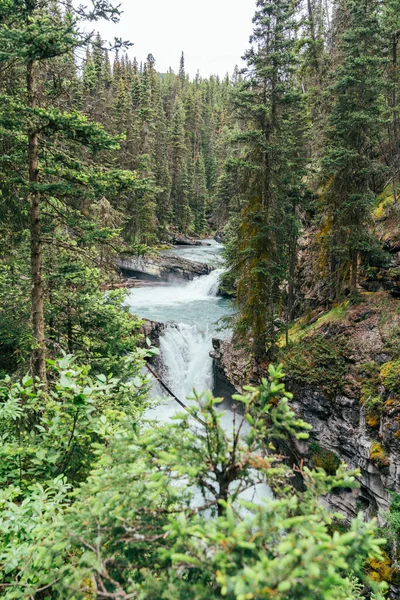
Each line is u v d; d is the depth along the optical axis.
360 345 13.24
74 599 2.21
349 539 1.79
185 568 2.29
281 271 14.84
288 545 1.69
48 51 6.06
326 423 12.82
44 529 2.61
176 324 23.50
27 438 4.76
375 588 2.01
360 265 16.19
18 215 9.12
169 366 22.05
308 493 2.47
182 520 2.08
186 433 2.74
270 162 14.51
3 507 4.04
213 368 21.55
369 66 13.53
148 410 19.41
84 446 4.75
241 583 1.63
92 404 4.84
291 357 14.41
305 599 1.69
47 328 10.80
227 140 15.24
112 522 2.48
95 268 11.30
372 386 11.87
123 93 40.03
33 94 7.25
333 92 14.56
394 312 13.60
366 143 14.74
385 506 10.55
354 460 11.81
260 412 2.67
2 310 9.07
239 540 1.83
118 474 2.68
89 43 6.40
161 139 52.03
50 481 4.15
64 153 7.65
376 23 13.38
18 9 6.43
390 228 15.67
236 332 16.08
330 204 15.59
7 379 5.34
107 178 7.41
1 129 6.80
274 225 14.51
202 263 37.41
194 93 84.81
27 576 2.88
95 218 10.96
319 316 17.73
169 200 52.78
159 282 36.47
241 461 2.52
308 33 25.11
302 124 18.61
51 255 10.16
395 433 10.43
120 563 2.46
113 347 11.55
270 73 13.53
